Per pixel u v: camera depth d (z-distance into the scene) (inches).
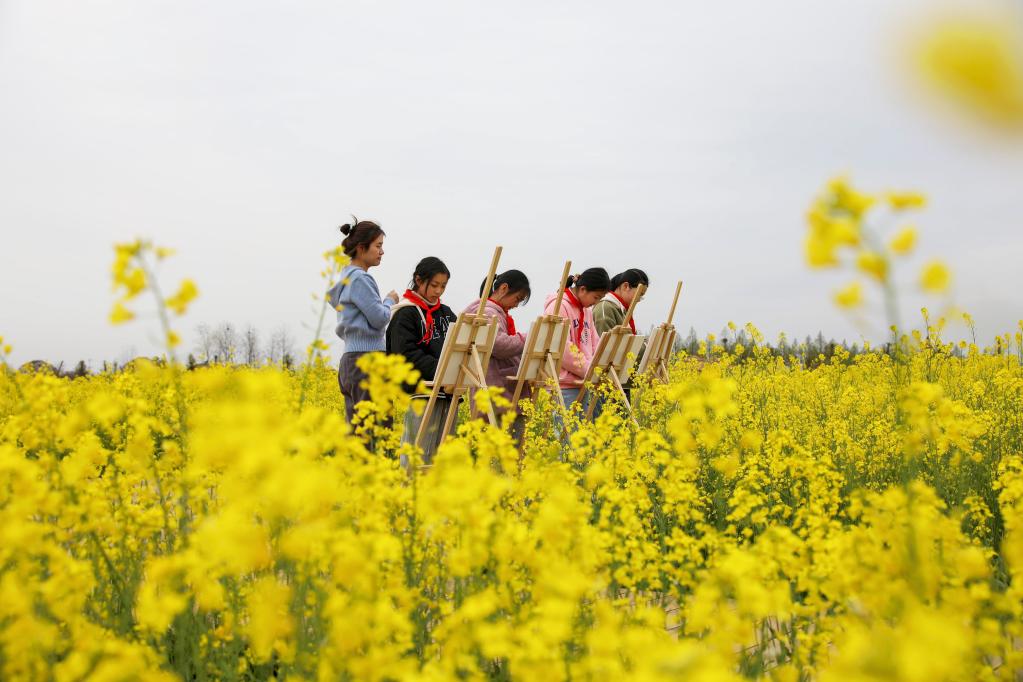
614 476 136.5
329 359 127.7
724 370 385.7
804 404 305.1
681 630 96.3
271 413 73.4
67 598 86.0
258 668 105.3
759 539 93.0
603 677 64.5
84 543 113.5
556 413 229.1
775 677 89.4
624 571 98.2
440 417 253.0
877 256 37.6
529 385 267.7
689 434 117.8
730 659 74.0
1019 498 119.2
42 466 105.7
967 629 78.9
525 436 226.7
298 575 85.5
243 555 72.7
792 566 94.5
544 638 68.9
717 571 77.4
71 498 104.9
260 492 70.6
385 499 104.7
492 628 70.6
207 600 87.5
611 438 145.3
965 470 180.1
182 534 109.5
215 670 96.7
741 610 74.8
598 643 64.1
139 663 75.7
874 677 43.1
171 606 78.1
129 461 122.2
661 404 274.7
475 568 92.5
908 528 83.4
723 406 112.3
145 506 128.9
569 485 128.7
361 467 99.7
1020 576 85.4
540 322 252.5
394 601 92.4
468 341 235.1
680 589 117.7
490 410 124.0
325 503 80.2
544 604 75.4
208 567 81.0
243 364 312.8
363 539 81.8
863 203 39.1
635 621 88.9
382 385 102.0
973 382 291.9
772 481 169.0
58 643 85.0
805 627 112.3
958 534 96.6
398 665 72.1
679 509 127.1
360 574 74.9
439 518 92.7
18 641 76.9
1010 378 270.1
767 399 304.0
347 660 74.2
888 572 83.4
